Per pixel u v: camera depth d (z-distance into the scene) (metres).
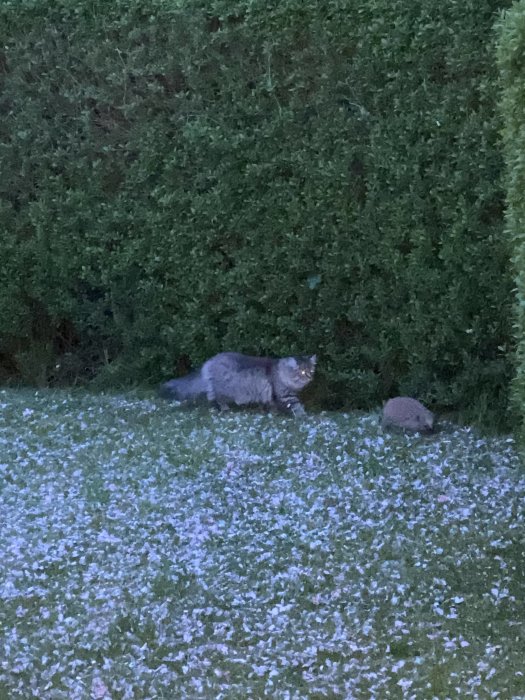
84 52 5.34
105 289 5.61
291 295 5.23
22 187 5.53
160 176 5.34
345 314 5.14
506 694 2.67
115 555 3.46
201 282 5.34
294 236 5.07
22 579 3.30
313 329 5.22
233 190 5.18
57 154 5.42
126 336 5.56
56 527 3.68
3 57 5.49
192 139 5.11
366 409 5.23
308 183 5.01
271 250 5.18
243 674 2.79
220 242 5.30
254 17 4.97
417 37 4.66
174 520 3.75
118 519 3.77
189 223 5.29
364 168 4.97
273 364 5.16
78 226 5.50
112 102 5.32
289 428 4.80
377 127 4.82
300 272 5.15
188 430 4.80
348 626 3.01
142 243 5.40
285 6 4.89
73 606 3.14
